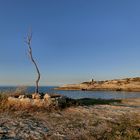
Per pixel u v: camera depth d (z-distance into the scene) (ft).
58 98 70.85
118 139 37.11
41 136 38.58
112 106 76.89
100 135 39.68
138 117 56.70
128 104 87.66
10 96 73.46
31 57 74.90
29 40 75.00
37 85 75.41
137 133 40.75
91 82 428.15
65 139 37.17
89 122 50.31
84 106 75.00
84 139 37.40
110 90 373.40
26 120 51.39
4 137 37.06
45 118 54.34
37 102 67.31
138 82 386.52
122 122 50.55
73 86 419.95
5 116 55.67
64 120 52.26
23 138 37.04
